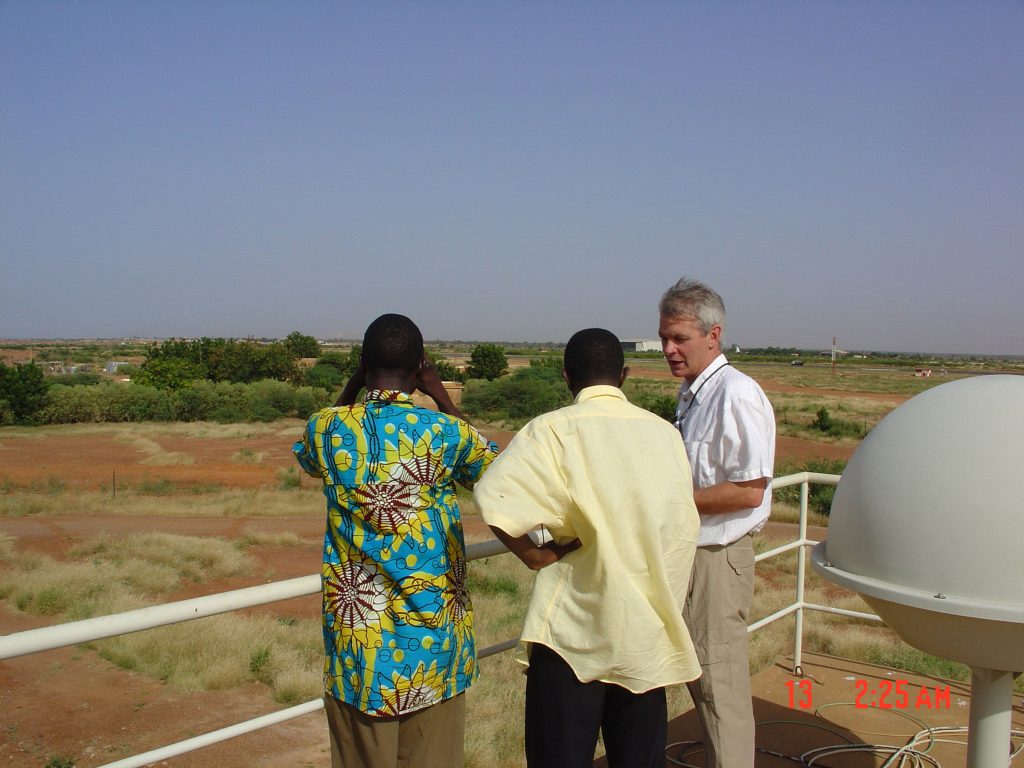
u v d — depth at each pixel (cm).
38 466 2589
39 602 901
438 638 195
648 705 201
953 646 212
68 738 547
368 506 190
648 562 192
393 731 193
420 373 222
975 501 200
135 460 2745
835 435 3716
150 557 1182
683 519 198
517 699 608
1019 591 196
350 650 191
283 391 4441
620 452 193
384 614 191
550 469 191
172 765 501
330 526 197
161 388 4472
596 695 199
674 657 196
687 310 265
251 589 203
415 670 191
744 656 262
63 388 4197
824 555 249
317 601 994
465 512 1734
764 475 249
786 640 712
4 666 690
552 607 199
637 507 192
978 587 199
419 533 193
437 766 200
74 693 632
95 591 965
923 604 202
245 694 644
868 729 344
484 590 1030
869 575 221
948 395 224
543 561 199
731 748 254
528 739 208
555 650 197
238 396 4372
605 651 190
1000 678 223
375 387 204
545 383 4744
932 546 205
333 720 200
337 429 195
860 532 225
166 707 608
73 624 175
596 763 327
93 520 1666
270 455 2912
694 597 259
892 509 215
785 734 339
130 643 737
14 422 3841
